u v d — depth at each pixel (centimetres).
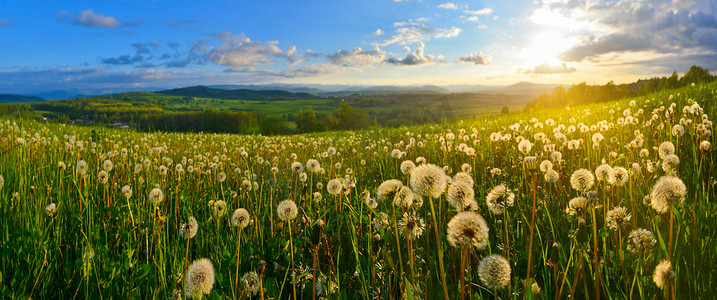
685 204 282
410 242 193
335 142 1438
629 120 659
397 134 1573
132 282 237
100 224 345
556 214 317
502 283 154
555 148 579
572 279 221
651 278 205
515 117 1509
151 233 319
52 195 402
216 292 214
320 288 219
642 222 284
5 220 309
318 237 195
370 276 235
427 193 155
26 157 535
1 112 1323
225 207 334
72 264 259
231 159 783
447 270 236
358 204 353
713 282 204
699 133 421
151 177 502
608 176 255
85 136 1130
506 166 507
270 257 283
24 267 264
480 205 373
